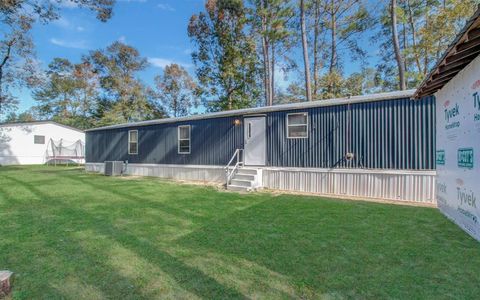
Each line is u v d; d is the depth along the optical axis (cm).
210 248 370
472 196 389
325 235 420
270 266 312
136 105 3012
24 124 2220
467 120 399
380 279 279
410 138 679
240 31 2347
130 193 818
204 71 2548
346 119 771
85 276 290
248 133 962
